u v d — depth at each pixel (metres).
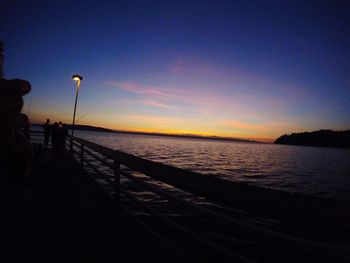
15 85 1.88
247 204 1.47
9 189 4.95
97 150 5.55
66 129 11.91
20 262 2.46
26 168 3.50
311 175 46.38
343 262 1.21
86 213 3.96
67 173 7.51
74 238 3.02
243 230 1.77
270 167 57.84
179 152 93.75
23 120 2.01
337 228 1.14
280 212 1.32
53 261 2.48
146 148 101.44
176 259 2.50
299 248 1.36
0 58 2.19
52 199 4.70
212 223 9.99
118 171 4.15
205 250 5.70
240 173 40.16
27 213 3.88
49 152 11.75
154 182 20.81
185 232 2.46
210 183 1.79
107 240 2.96
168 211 11.80
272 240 1.53
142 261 2.47
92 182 6.26
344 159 138.00
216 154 102.00
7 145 2.21
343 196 26.00
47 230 3.26
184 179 2.03
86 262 2.47
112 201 4.46
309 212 1.23
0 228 3.28
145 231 3.22
